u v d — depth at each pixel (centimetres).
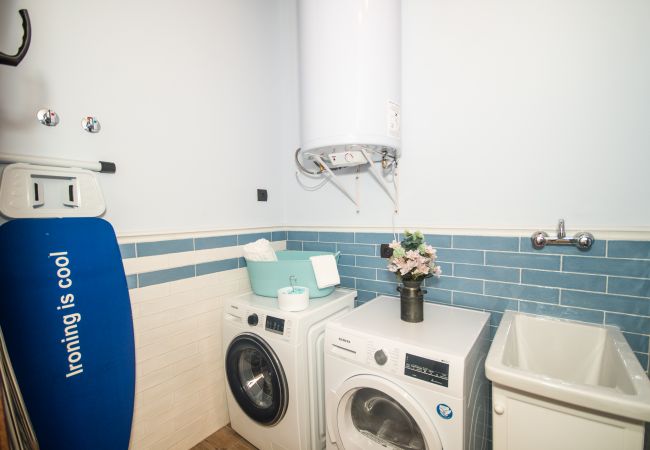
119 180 125
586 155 112
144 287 132
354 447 114
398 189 159
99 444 114
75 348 109
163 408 139
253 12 184
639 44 102
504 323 116
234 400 153
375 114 125
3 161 96
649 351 104
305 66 134
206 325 157
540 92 120
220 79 165
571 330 114
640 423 68
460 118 138
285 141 206
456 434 89
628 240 106
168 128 142
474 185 137
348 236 179
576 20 111
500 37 127
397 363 99
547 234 120
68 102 110
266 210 196
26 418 79
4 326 95
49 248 104
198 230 154
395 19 131
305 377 129
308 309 136
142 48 132
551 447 80
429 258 119
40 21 103
